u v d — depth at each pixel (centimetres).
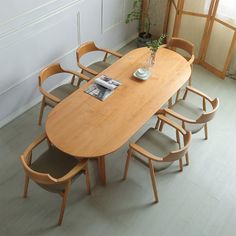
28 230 296
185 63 375
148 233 299
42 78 350
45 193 324
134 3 496
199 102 435
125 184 335
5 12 326
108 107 313
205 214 315
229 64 479
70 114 304
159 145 317
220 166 358
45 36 381
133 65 367
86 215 309
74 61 446
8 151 361
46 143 371
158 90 336
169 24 509
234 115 418
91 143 281
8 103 382
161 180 341
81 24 425
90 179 338
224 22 436
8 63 357
